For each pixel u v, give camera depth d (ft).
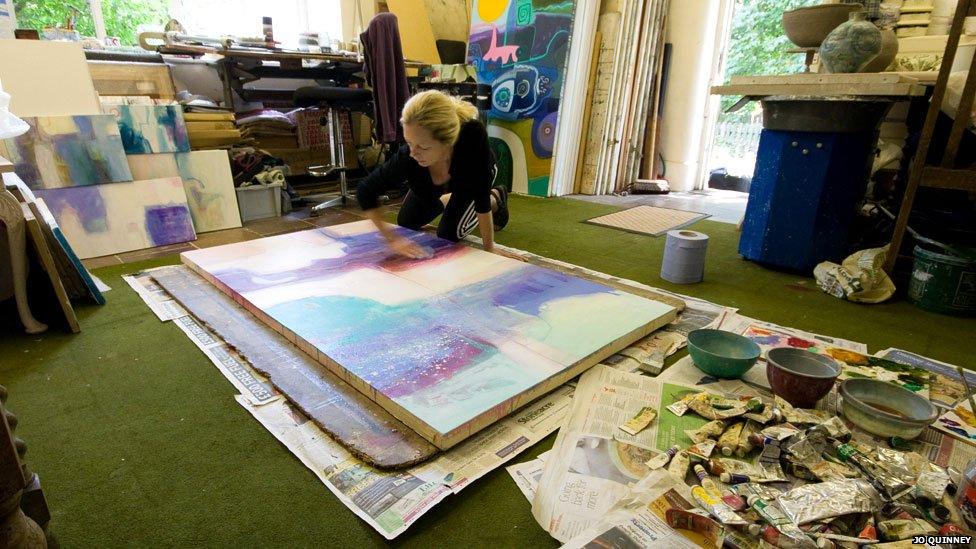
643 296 6.61
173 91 10.78
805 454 3.52
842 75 7.21
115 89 10.10
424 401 3.96
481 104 14.11
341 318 5.28
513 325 5.23
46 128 7.91
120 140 8.57
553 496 3.34
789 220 8.22
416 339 4.89
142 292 6.48
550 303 5.78
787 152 8.07
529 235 10.14
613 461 3.63
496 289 6.08
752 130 17.01
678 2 15.47
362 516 3.18
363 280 6.28
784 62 16.51
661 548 2.87
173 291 6.35
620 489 3.38
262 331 5.32
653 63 15.46
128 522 3.15
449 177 7.48
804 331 6.17
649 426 4.02
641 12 14.30
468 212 7.86
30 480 2.25
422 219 8.60
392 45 10.60
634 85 14.97
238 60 11.60
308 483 3.48
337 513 3.25
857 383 4.32
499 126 14.87
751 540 2.92
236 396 4.36
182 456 3.71
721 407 4.13
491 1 14.82
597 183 14.93
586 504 3.28
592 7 13.41
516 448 3.81
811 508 3.04
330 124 11.88
